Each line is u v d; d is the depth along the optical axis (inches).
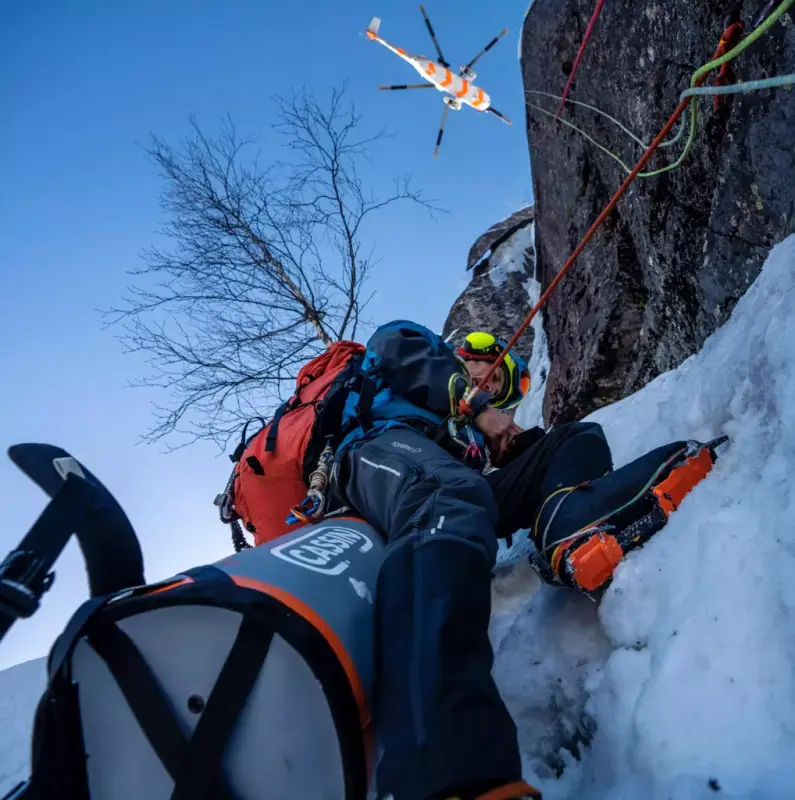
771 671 47.5
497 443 88.1
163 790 43.6
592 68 147.3
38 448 47.8
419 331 85.5
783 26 87.0
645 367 146.8
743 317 83.0
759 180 97.7
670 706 50.7
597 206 161.5
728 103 102.8
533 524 79.7
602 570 66.8
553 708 69.6
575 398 161.2
